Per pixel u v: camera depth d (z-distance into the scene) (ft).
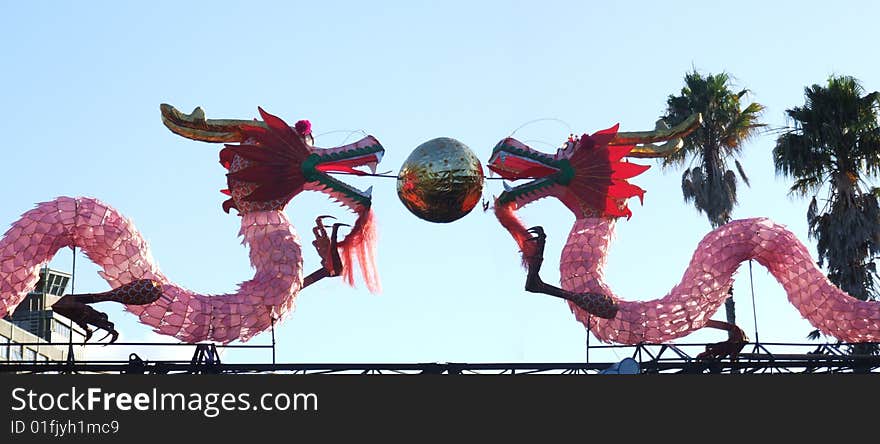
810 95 93.50
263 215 60.34
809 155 91.71
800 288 64.44
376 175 62.08
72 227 57.26
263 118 60.80
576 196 64.34
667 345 63.21
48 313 104.32
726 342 63.41
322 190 61.41
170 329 57.77
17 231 56.70
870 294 89.51
